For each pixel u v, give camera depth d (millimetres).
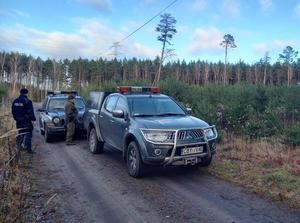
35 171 8273
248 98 16422
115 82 28797
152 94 9406
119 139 8625
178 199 6098
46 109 14211
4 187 5078
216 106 14133
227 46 75375
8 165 5926
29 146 10391
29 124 10336
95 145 10508
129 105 8547
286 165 7781
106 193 6543
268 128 10969
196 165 8109
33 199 6160
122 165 9039
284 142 9523
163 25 52625
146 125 7426
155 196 6297
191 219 5172
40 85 100875
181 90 19078
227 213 5383
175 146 7086
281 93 16094
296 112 13453
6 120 10773
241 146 9812
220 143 10656
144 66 86125
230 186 6832
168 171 8156
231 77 93500
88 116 11156
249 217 5211
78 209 5695
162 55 53625
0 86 22828
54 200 6133
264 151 9109
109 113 9523
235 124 11727
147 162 7219
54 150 11391
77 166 8938
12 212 4742
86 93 33156
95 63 83875
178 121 7672
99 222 5141
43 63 102188
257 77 86500
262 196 6160
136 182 7285
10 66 95188
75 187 6973
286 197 6008
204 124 7730
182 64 98750
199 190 6613
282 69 85250
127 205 5852
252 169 7801
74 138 14055
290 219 5113
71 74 93688
